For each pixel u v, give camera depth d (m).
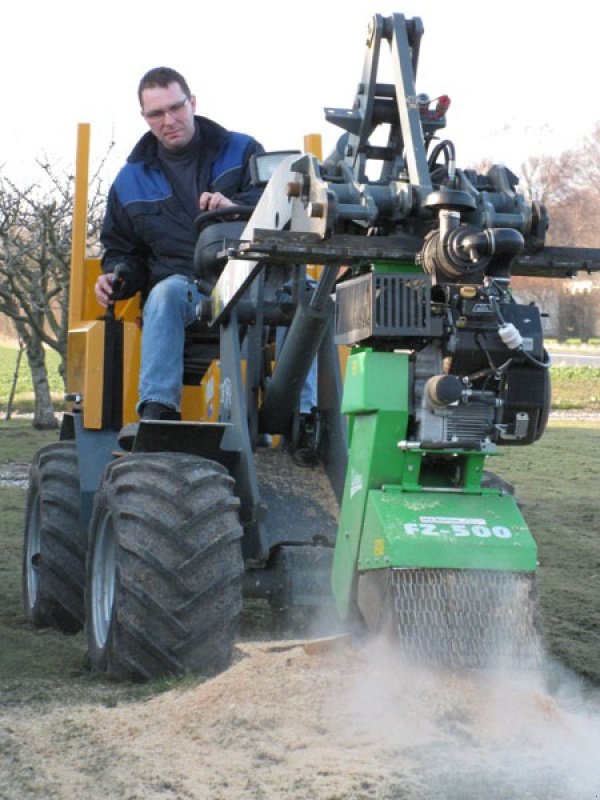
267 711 3.93
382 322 4.00
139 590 4.80
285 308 5.83
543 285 60.75
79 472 6.45
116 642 4.89
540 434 4.19
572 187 58.94
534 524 10.85
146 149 6.72
